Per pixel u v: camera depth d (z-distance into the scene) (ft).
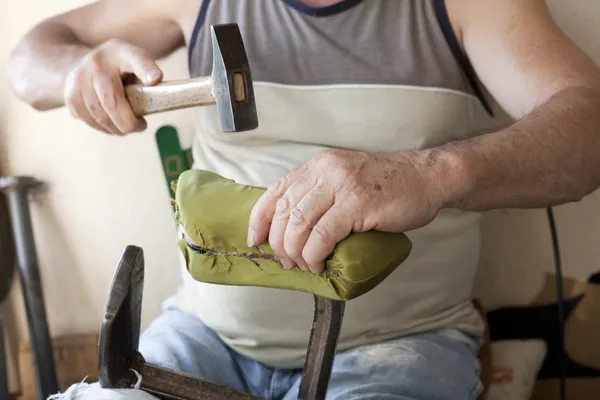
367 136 3.05
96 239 4.55
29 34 3.61
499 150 2.21
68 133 4.41
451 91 3.05
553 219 3.89
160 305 4.56
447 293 3.14
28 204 4.34
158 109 2.52
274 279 1.98
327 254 1.83
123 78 2.74
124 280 2.07
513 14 2.89
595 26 3.68
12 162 4.53
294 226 1.83
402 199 1.90
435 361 2.79
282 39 3.14
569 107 2.46
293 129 3.11
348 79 3.05
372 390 2.55
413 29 3.04
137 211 4.46
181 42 3.80
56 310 4.67
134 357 2.23
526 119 2.45
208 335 3.06
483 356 3.38
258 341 2.98
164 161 4.01
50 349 4.38
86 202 4.50
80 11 3.78
